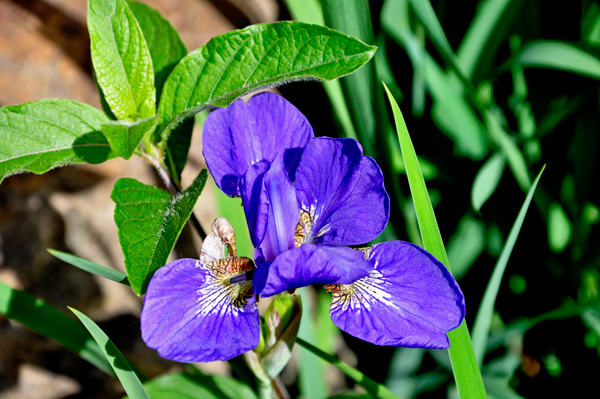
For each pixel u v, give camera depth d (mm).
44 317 515
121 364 476
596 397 568
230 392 523
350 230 478
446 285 468
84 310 564
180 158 505
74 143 482
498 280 509
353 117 551
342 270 463
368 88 539
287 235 474
